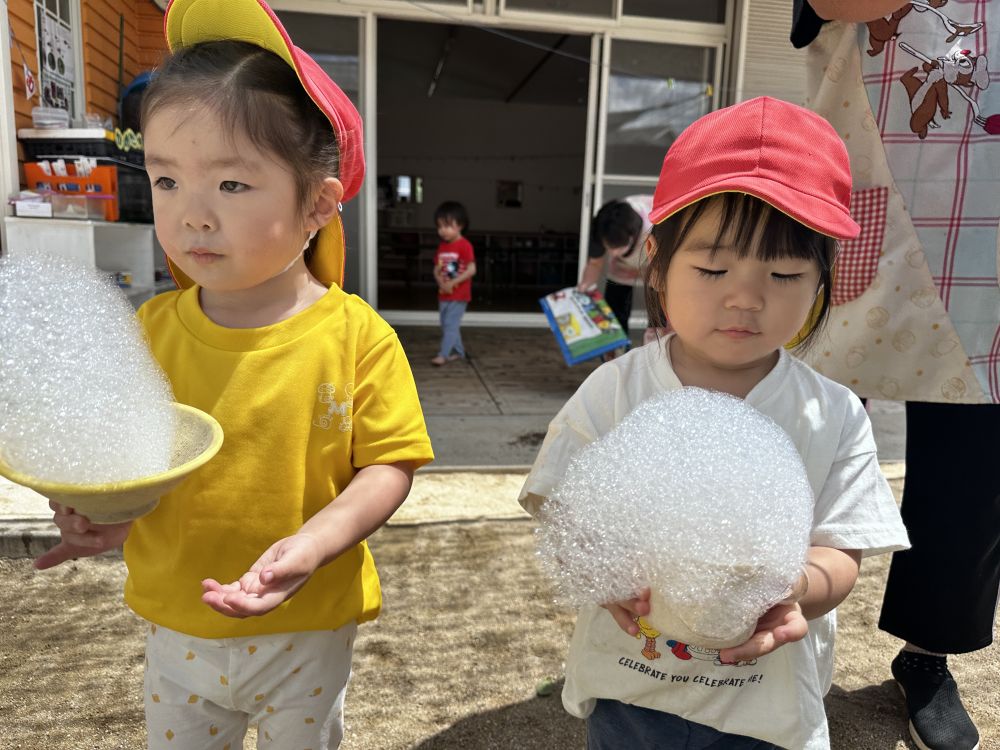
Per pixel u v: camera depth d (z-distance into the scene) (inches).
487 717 74.2
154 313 47.6
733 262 41.0
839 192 43.4
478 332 302.5
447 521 115.6
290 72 41.5
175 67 40.3
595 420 47.8
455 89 592.1
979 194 64.1
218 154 38.9
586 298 190.9
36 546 101.0
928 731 70.9
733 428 35.3
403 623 89.6
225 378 44.1
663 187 44.7
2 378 32.7
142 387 36.8
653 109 278.7
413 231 579.8
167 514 44.2
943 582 70.7
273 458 44.0
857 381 68.9
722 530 31.5
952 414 68.2
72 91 200.4
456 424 167.8
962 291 65.3
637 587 34.3
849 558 43.2
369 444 45.9
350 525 41.9
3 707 72.9
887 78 64.9
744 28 267.1
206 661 44.9
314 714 47.2
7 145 163.2
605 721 48.2
